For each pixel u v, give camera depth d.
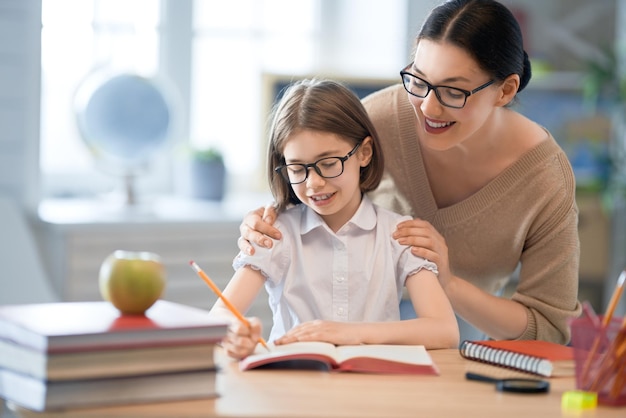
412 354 1.66
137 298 1.47
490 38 1.85
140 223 3.66
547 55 5.11
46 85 4.14
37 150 3.75
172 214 3.80
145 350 1.37
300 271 2.00
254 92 4.58
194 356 1.39
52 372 1.32
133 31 4.27
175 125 4.00
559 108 5.00
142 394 1.37
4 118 3.70
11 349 1.41
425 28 1.89
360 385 1.49
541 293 2.22
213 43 4.49
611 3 5.14
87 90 3.79
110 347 1.34
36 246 3.60
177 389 1.38
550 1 5.09
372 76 4.66
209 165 4.15
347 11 4.71
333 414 1.32
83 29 4.18
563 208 2.20
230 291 1.95
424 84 1.88
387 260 2.00
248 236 1.99
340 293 1.99
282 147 1.93
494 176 2.22
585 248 4.90
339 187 1.91
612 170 4.81
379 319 1.99
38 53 3.73
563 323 2.21
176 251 3.76
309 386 1.47
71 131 4.21
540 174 2.19
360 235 2.01
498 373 1.63
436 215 2.29
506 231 2.25
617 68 4.74
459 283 2.11
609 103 4.95
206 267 3.81
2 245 3.50
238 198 4.40
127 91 3.79
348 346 1.69
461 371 1.63
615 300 1.46
